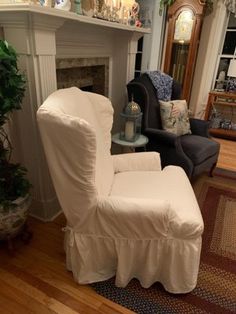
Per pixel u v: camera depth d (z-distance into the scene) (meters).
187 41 3.62
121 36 2.47
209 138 2.62
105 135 1.62
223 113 3.99
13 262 1.48
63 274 1.41
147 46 3.90
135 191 1.44
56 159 1.13
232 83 3.78
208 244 1.70
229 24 3.71
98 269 1.36
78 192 1.15
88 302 1.27
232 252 1.64
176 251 1.23
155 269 1.30
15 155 1.74
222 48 3.86
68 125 1.03
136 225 1.18
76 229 1.25
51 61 1.50
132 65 2.65
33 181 1.76
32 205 1.83
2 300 1.26
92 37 2.18
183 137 2.47
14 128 1.67
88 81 2.54
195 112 4.13
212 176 2.63
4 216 1.37
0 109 1.22
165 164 2.22
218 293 1.35
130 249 1.26
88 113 1.41
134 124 2.15
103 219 1.20
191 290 1.32
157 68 4.05
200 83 3.97
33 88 1.47
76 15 1.50
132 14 2.35
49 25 1.39
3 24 1.36
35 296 1.28
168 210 1.15
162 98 2.56
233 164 2.98
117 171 1.72
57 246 1.61
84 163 1.09
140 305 1.26
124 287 1.35
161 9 3.62
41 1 1.35
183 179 1.59
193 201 1.39
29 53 1.38
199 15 3.38
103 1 1.89
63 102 1.23
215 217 1.97
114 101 2.78
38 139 1.61
